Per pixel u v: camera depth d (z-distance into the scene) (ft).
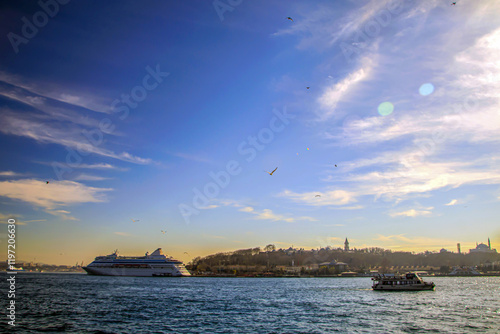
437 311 269.64
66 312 252.83
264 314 254.68
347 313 259.60
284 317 241.35
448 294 420.77
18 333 188.44
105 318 231.09
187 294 414.41
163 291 454.40
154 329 201.16
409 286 470.80
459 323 219.41
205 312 262.67
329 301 342.64
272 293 440.45
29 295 369.91
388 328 205.16
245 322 222.48
